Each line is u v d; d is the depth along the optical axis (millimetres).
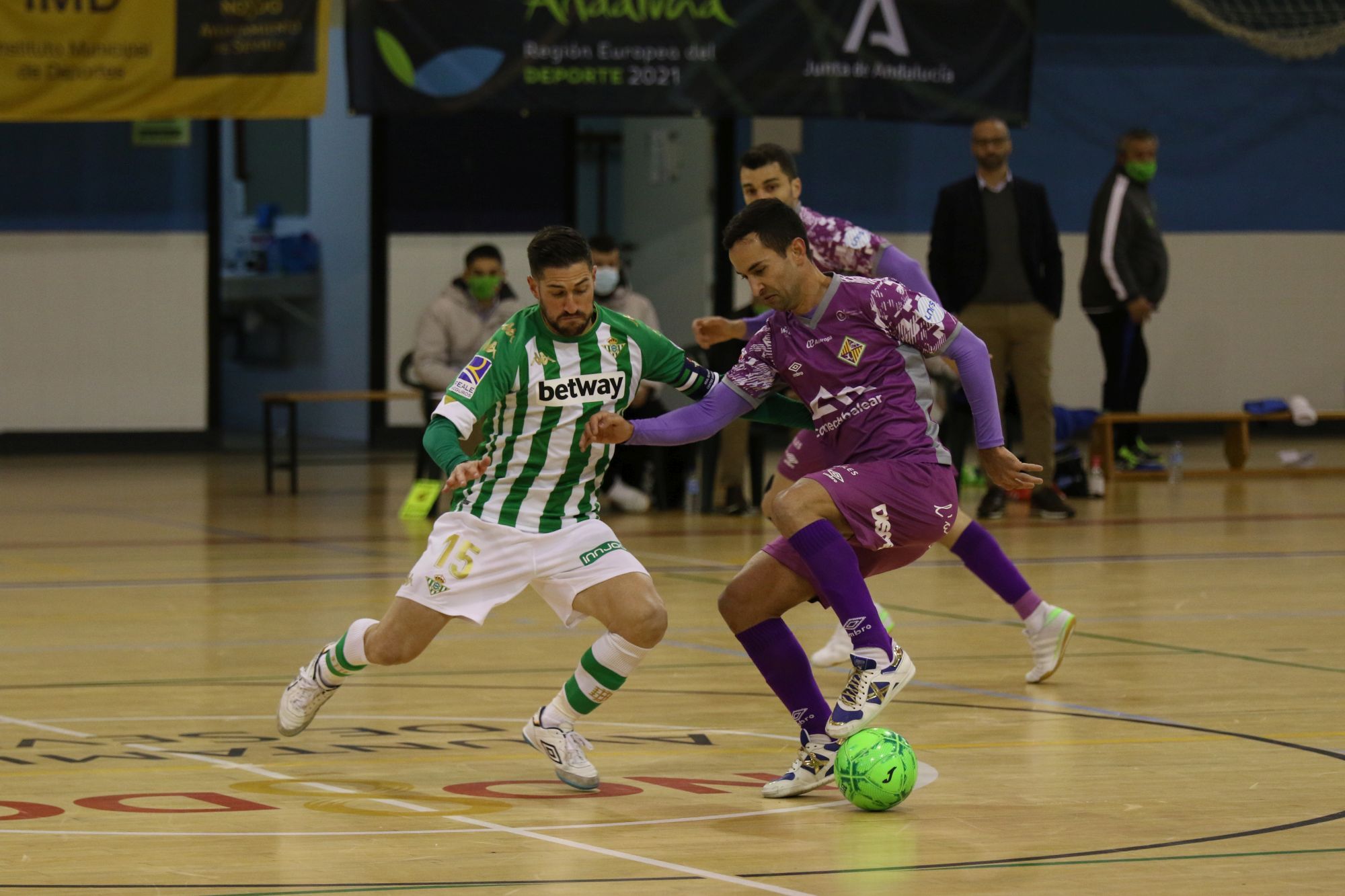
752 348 15852
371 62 46719
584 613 14789
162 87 46844
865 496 14992
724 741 16609
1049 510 37531
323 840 12594
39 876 11508
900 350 16172
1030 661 21156
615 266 36844
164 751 15883
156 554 31328
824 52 48094
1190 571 29422
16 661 20750
